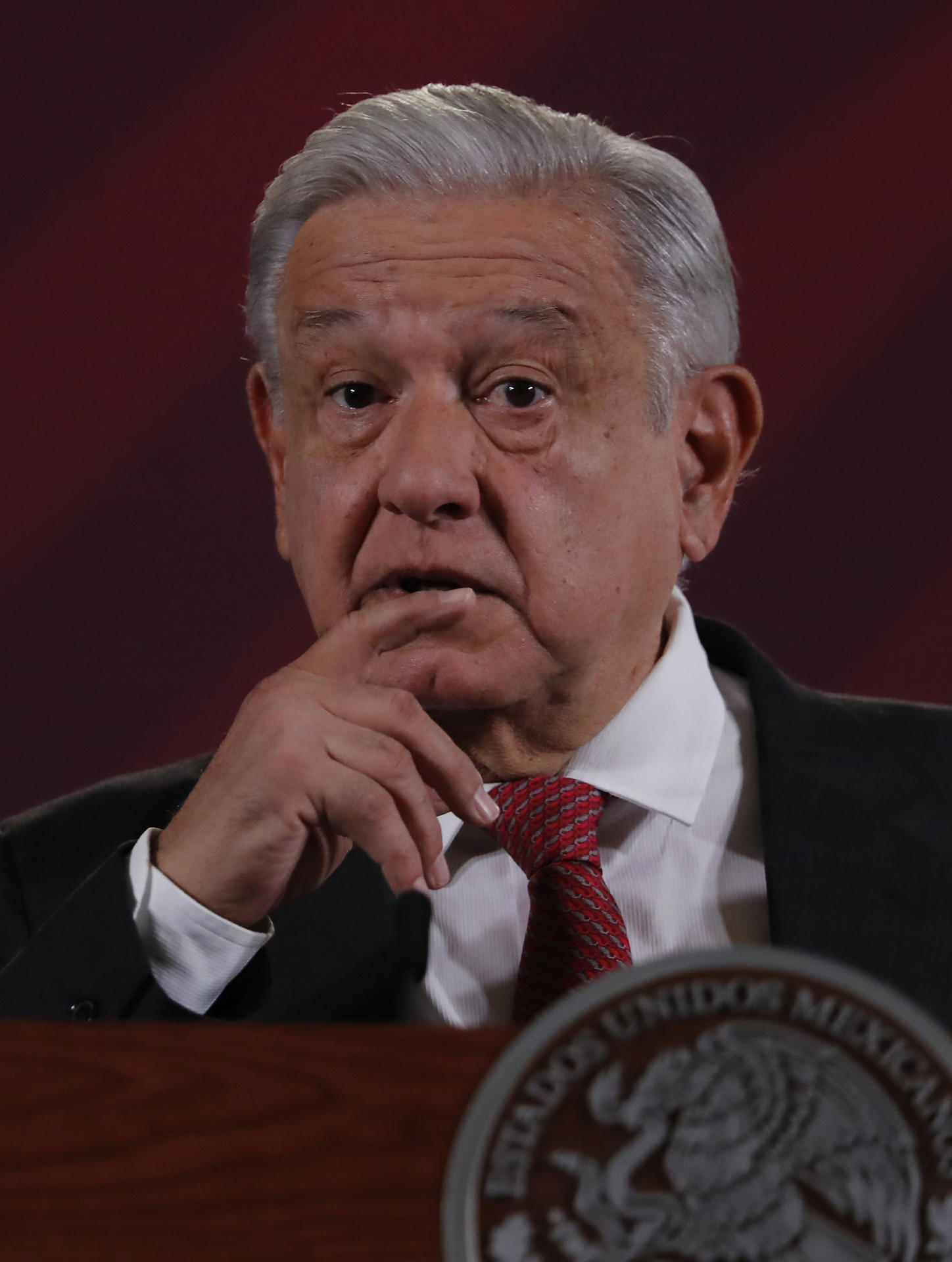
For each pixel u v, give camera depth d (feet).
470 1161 6.08
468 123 16.01
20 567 30.81
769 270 30.17
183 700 30.91
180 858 14.24
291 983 15.44
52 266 30.91
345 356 15.72
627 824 16.85
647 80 30.37
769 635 30.04
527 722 16.25
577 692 16.15
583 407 15.65
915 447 29.94
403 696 14.34
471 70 30.50
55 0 30.71
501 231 15.66
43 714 30.86
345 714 14.20
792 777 16.76
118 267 30.96
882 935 15.49
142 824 18.62
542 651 15.52
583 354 15.58
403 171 15.90
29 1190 6.14
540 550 15.30
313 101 30.73
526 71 30.45
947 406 29.89
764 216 30.22
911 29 29.96
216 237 30.94
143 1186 6.14
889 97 29.99
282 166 17.44
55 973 13.47
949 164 29.94
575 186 16.08
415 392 15.55
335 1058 6.26
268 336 17.53
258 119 30.83
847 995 6.32
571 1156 6.17
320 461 15.97
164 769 19.72
